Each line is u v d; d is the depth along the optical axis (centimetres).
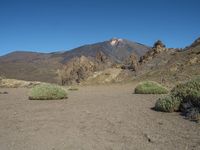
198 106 1262
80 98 2323
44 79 14012
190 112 1188
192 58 5419
